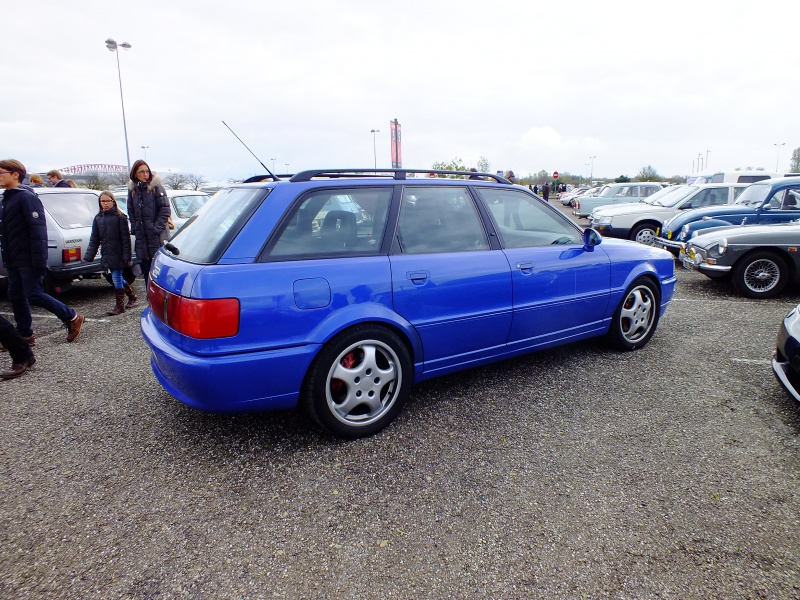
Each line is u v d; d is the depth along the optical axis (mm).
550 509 2289
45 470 2648
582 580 1879
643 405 3332
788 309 5961
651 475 2539
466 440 2914
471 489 2447
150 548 2074
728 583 1854
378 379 2959
